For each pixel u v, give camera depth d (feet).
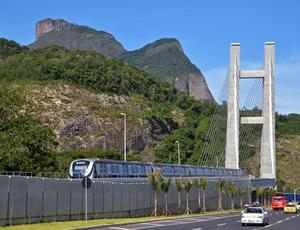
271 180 333.01
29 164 190.19
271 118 333.01
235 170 303.89
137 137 475.31
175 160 469.16
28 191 109.19
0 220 99.14
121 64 591.37
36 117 211.82
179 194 204.33
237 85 328.90
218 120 349.82
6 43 618.44
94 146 438.40
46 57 537.65
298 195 414.62
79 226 108.88
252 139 378.32
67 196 125.49
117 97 515.50
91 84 506.07
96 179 153.89
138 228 111.45
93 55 569.23
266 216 133.08
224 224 131.75
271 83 335.67
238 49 333.62
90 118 454.81
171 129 525.75
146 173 189.98
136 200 167.73
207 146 348.79
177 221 147.84
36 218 111.75
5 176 101.50
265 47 338.75
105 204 145.79
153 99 575.38
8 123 198.70
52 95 453.99
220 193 253.24
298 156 573.74
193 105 599.57
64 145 416.87
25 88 447.01
